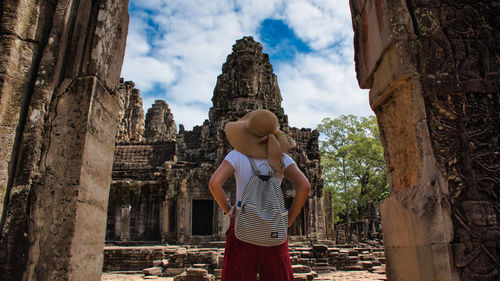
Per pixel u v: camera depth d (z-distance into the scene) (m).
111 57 4.29
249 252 2.25
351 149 36.19
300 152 25.94
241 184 2.42
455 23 3.60
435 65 3.42
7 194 3.43
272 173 2.42
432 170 3.12
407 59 3.39
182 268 14.37
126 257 15.83
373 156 34.50
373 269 15.04
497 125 3.35
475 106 3.36
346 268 16.17
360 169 36.38
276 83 33.19
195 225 28.34
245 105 27.09
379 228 35.94
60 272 3.20
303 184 2.52
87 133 3.62
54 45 3.90
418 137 3.26
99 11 4.14
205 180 24.72
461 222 3.00
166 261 15.40
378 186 36.06
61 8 4.05
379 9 3.77
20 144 3.58
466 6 3.67
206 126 30.92
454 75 3.41
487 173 3.20
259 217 2.17
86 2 4.16
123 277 13.57
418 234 3.09
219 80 33.22
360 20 4.40
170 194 25.08
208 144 28.08
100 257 3.85
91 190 3.68
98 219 3.83
